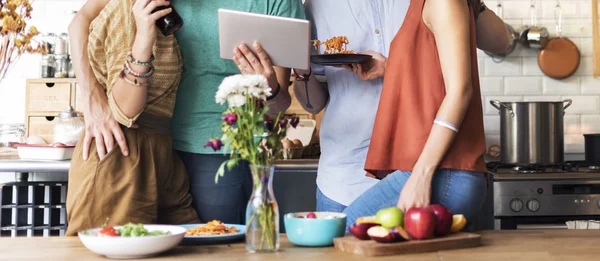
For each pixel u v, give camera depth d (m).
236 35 1.96
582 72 4.64
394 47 1.83
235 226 1.89
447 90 1.71
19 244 1.70
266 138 1.57
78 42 2.19
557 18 4.62
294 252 1.58
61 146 3.23
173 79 2.09
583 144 4.64
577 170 3.93
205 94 2.17
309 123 4.29
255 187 1.59
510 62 4.65
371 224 1.61
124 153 2.07
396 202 1.82
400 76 1.80
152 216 2.11
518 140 3.97
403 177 1.79
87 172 2.07
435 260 1.48
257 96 1.53
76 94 4.54
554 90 4.65
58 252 1.59
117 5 2.04
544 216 3.73
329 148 2.28
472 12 1.79
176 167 2.19
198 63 2.15
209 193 2.21
